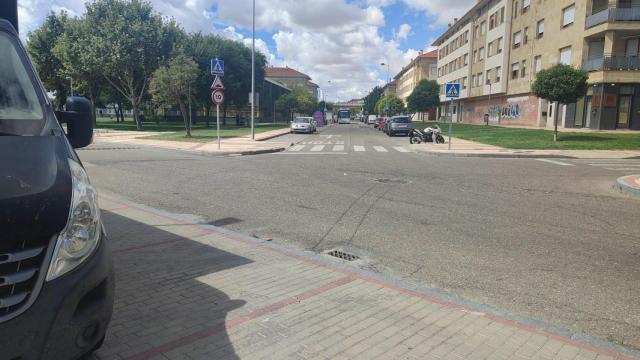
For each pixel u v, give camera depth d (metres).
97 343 2.69
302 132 39.22
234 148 21.00
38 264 2.29
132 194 9.44
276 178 11.86
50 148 2.73
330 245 6.09
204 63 46.97
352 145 24.95
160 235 6.25
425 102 57.78
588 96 31.23
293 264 5.15
